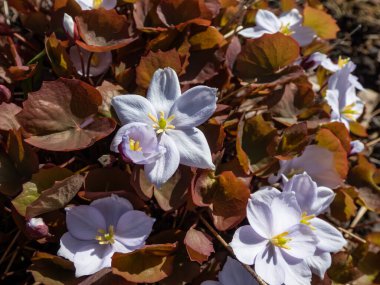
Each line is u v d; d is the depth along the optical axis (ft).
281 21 0.65
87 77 0.53
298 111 0.57
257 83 0.56
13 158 0.46
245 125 0.52
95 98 0.46
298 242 0.46
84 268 0.41
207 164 0.43
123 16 0.51
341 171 0.54
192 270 0.46
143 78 0.50
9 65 0.54
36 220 0.42
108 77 0.58
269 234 0.45
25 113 0.45
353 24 0.89
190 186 0.46
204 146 0.44
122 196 0.44
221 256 0.50
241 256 0.44
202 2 0.55
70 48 0.54
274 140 0.51
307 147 0.54
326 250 0.47
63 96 0.46
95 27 0.51
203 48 0.57
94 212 0.44
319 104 0.58
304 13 0.65
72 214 0.43
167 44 0.55
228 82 0.56
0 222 0.51
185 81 0.55
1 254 0.50
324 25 0.66
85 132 0.46
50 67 0.61
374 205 0.59
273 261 0.45
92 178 0.46
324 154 0.54
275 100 0.56
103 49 0.49
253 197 0.45
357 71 0.83
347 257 0.53
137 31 0.54
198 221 0.52
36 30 0.59
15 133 0.44
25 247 0.48
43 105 0.45
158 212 0.53
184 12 0.55
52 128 0.46
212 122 0.50
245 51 0.57
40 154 0.53
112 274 0.43
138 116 0.44
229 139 0.58
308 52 0.69
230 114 0.55
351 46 0.85
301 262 0.45
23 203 0.43
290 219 0.46
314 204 0.48
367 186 0.60
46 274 0.43
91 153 0.53
